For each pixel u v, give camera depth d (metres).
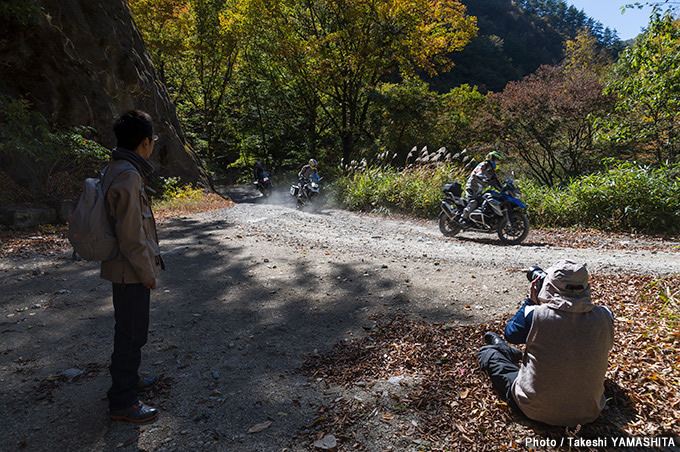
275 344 3.30
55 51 10.34
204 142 25.56
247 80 24.00
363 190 12.72
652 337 3.02
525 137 16.59
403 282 4.76
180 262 5.81
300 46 17.39
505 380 2.41
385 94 20.48
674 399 2.34
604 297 3.99
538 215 9.27
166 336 3.46
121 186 2.04
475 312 3.79
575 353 2.01
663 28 8.52
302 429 2.24
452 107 22.67
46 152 8.28
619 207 8.56
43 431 2.24
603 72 29.47
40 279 4.90
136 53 13.37
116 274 2.14
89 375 2.83
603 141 14.50
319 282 4.87
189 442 2.15
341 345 3.24
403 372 2.80
